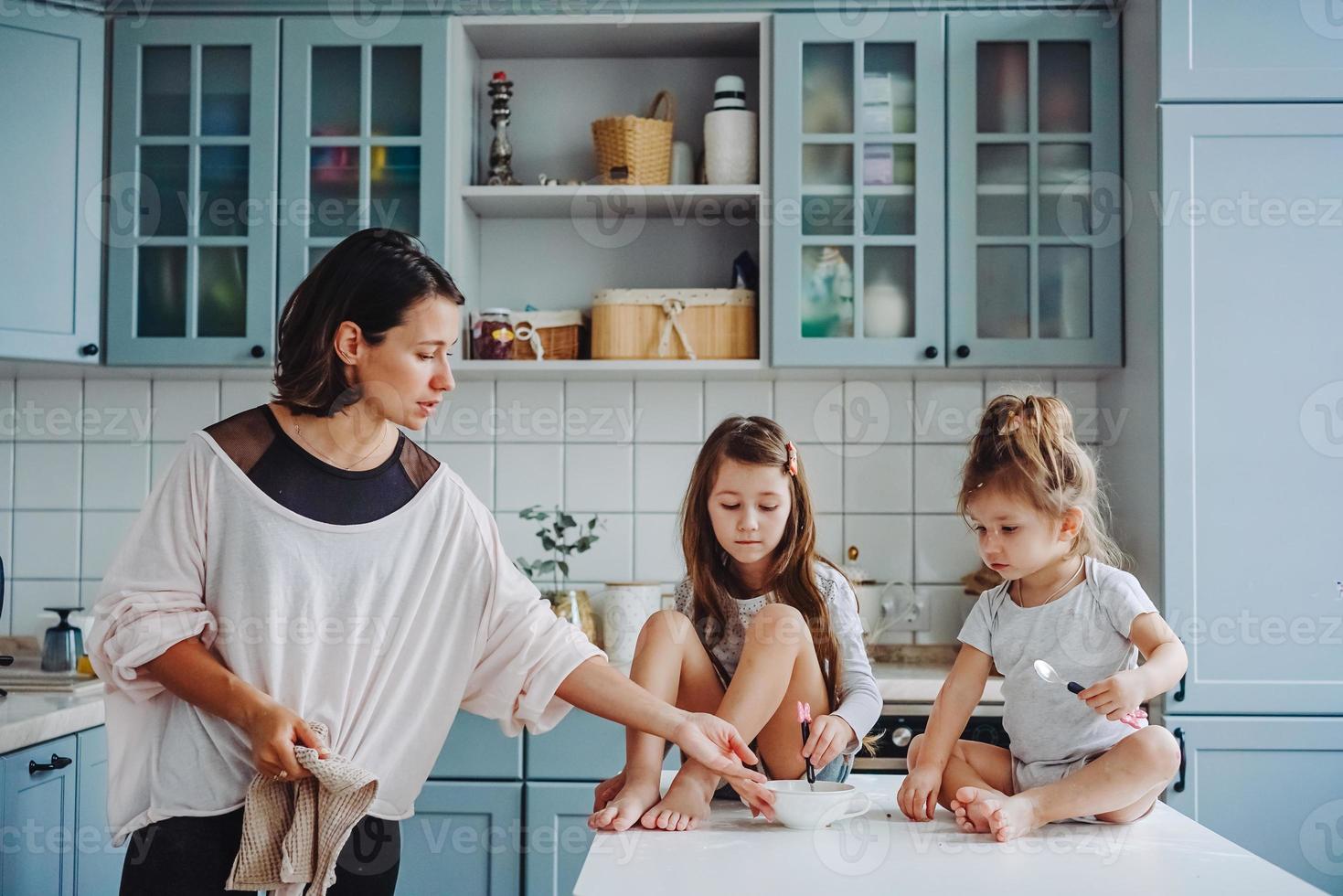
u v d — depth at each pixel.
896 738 2.31
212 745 1.32
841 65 2.57
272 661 1.33
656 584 2.67
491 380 2.82
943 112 2.53
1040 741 1.40
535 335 2.65
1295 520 2.29
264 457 1.37
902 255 2.55
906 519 2.80
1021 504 1.36
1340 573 2.28
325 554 1.37
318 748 1.26
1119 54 2.53
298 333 1.38
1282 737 2.25
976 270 2.53
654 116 2.77
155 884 1.31
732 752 1.32
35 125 2.46
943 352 2.52
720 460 1.53
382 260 1.35
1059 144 2.54
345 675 1.37
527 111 2.87
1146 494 2.39
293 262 2.54
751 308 2.61
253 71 2.55
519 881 2.32
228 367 2.55
